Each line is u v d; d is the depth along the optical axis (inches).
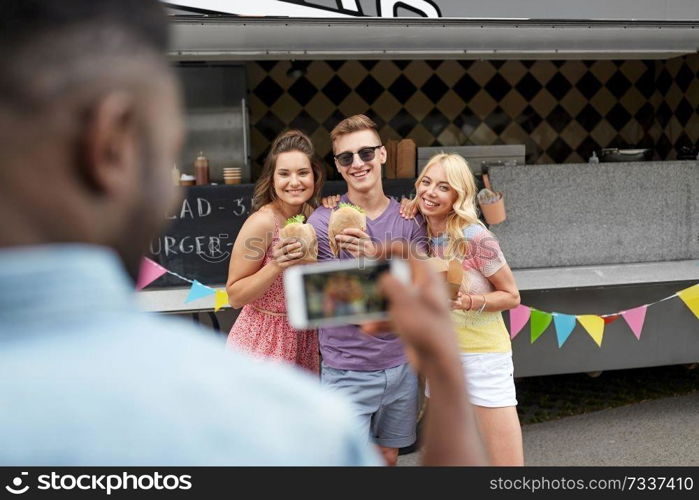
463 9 154.3
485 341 105.5
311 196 114.6
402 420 112.1
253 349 108.0
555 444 163.2
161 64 18.5
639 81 307.0
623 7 159.9
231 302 107.5
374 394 107.7
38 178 17.1
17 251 16.9
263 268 104.2
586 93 305.1
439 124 298.7
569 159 307.7
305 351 111.2
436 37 173.0
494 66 298.8
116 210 18.1
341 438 18.8
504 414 106.3
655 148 309.4
